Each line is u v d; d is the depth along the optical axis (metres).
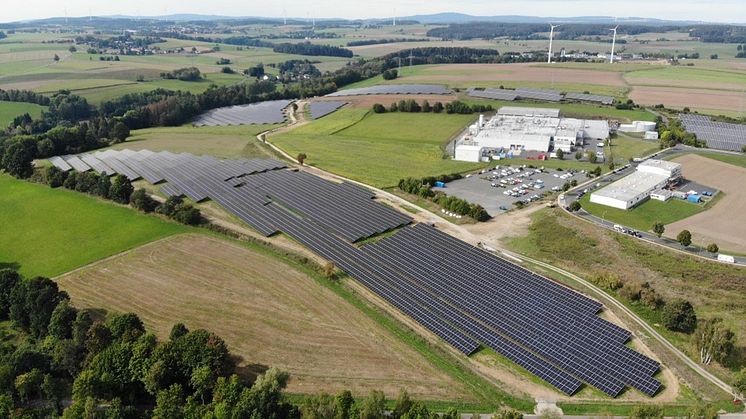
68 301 94.81
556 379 78.00
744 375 74.44
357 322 93.50
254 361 83.12
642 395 75.69
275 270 112.31
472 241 125.44
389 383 78.62
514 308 95.38
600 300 99.25
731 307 95.12
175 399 70.06
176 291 104.19
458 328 90.75
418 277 106.62
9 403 71.19
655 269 107.62
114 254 121.00
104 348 81.12
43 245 127.44
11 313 92.94
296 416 68.19
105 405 74.88
